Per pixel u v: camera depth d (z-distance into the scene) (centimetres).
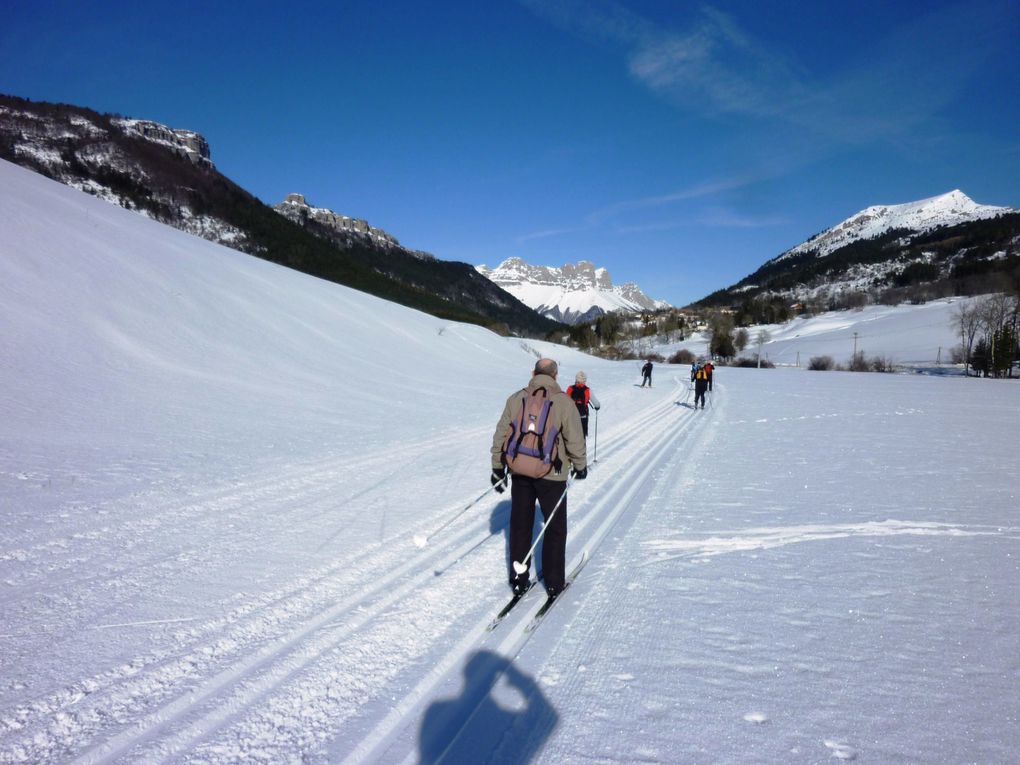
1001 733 249
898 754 235
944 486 739
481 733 257
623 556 487
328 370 2066
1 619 356
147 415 1084
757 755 237
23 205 2177
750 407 1912
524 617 373
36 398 1055
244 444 948
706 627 354
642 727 257
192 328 1945
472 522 589
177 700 279
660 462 939
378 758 242
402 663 317
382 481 759
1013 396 2370
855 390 2755
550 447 392
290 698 283
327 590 412
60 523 532
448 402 1777
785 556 484
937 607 379
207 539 515
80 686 288
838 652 321
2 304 1495
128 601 387
